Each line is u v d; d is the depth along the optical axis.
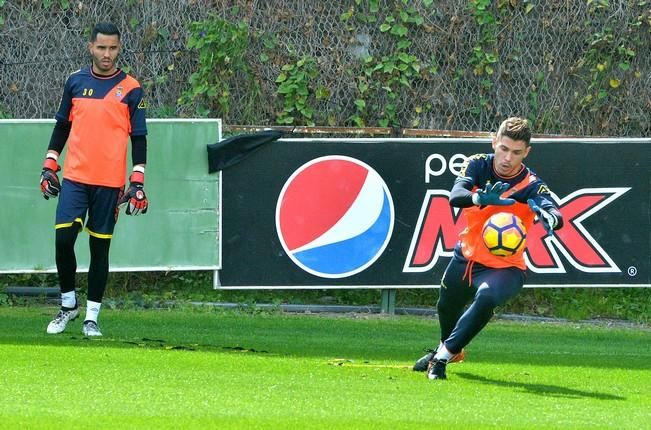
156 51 38.91
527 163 35.88
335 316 36.38
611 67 39.50
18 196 35.03
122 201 28.08
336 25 38.94
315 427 16.66
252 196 35.62
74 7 38.78
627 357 28.77
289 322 34.09
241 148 35.50
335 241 35.78
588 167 35.97
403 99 39.16
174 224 35.47
